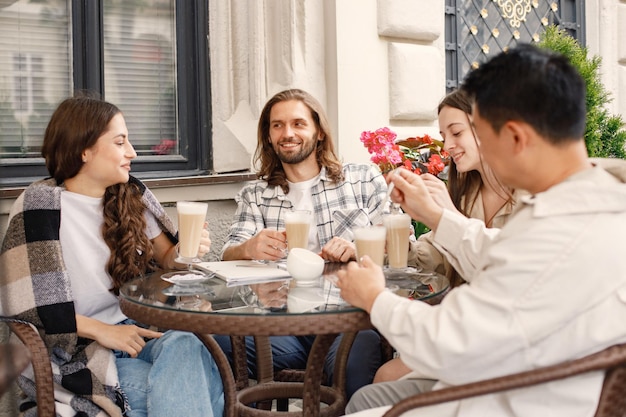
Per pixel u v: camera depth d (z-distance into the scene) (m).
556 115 1.38
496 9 4.63
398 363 2.25
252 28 3.52
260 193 2.91
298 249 2.11
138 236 2.43
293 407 3.09
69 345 2.19
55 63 3.19
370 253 2.03
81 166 2.35
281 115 2.79
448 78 4.41
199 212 2.20
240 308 1.79
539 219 1.38
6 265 2.21
